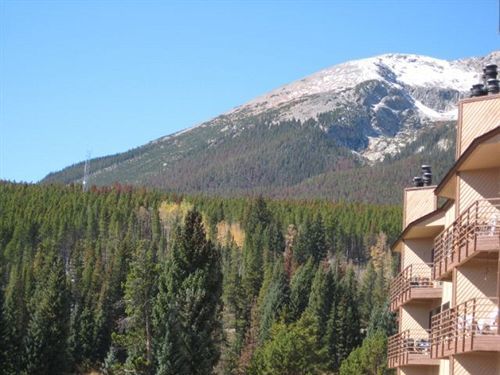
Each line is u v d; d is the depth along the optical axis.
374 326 133.75
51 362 113.12
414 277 56.16
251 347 130.75
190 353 71.06
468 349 34.56
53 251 177.25
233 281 163.88
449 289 48.62
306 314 117.88
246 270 179.62
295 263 191.50
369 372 109.00
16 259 195.50
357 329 136.12
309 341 109.81
